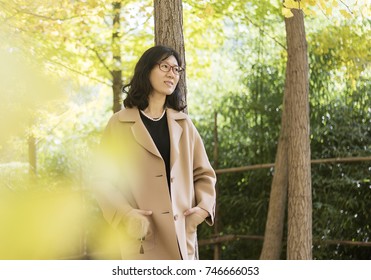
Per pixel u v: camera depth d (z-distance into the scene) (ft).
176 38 10.61
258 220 21.57
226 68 25.80
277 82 21.97
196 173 8.02
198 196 7.82
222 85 25.18
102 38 22.43
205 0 20.29
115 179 7.25
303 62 16.39
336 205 19.98
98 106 24.94
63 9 18.53
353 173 19.90
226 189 22.15
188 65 23.45
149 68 7.58
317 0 11.82
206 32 23.29
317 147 20.90
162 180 7.38
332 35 20.18
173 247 7.25
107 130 7.72
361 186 19.79
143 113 7.67
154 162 7.42
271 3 21.30
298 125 16.29
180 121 7.89
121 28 21.50
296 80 16.34
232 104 22.90
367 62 19.98
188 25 22.56
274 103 21.63
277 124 21.67
